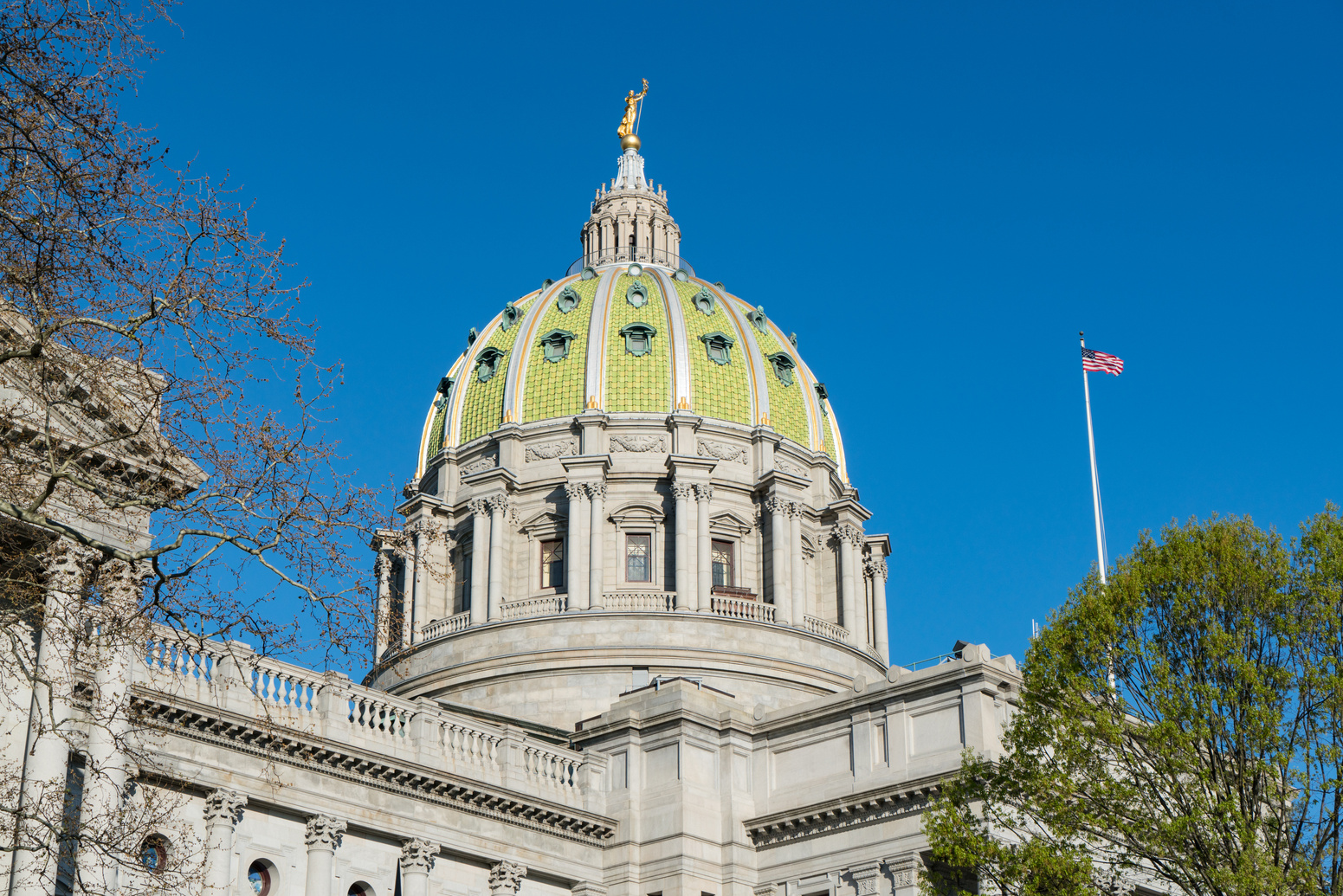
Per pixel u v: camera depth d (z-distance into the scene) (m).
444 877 64.88
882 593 104.19
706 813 71.00
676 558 94.75
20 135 33.78
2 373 37.44
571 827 69.75
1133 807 48.88
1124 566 51.84
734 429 100.94
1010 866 49.03
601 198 121.00
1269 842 46.47
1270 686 47.47
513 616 93.88
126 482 39.75
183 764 56.38
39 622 38.72
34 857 38.81
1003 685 66.69
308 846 60.25
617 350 103.19
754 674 90.44
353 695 63.84
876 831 66.81
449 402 106.75
